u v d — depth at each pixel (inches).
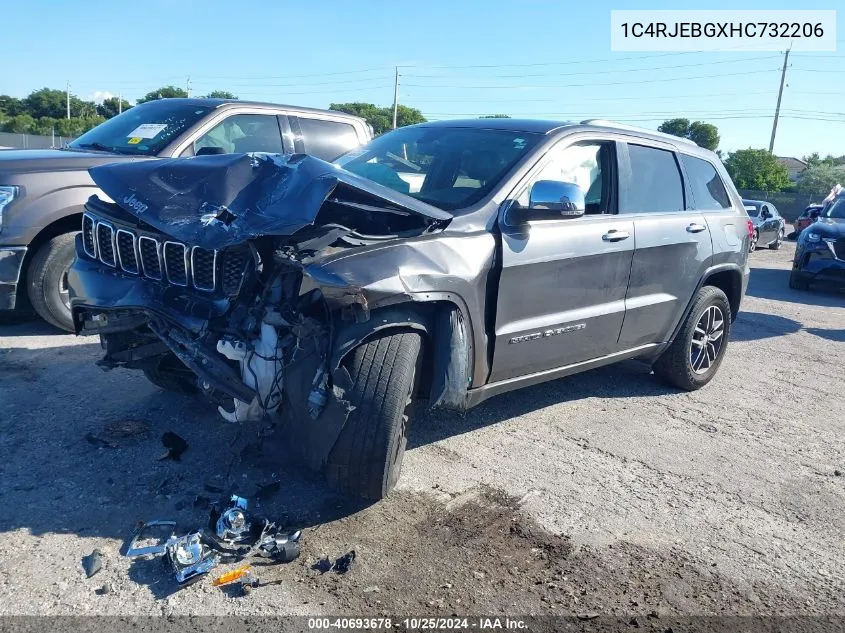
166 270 141.6
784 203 2068.2
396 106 2240.4
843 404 239.5
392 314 136.0
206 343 133.2
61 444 161.3
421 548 133.3
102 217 155.4
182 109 290.5
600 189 194.1
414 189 178.4
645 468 176.2
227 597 115.6
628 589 126.6
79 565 120.8
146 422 174.9
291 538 131.6
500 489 158.4
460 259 148.4
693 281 220.5
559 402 217.3
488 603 119.3
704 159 238.1
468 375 152.3
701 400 231.1
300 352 131.6
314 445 132.2
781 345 322.3
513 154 177.8
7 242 225.1
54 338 239.1
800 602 127.0
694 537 146.1
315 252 132.6
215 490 146.3
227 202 139.1
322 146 319.3
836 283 496.1
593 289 184.9
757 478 176.1
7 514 133.3
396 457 139.8
